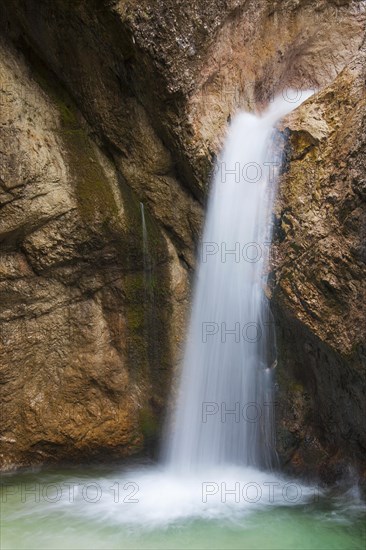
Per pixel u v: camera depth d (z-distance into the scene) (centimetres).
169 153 729
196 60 700
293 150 679
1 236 704
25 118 706
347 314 624
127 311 764
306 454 705
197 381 746
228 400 733
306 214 651
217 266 721
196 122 705
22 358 746
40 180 704
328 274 630
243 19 760
